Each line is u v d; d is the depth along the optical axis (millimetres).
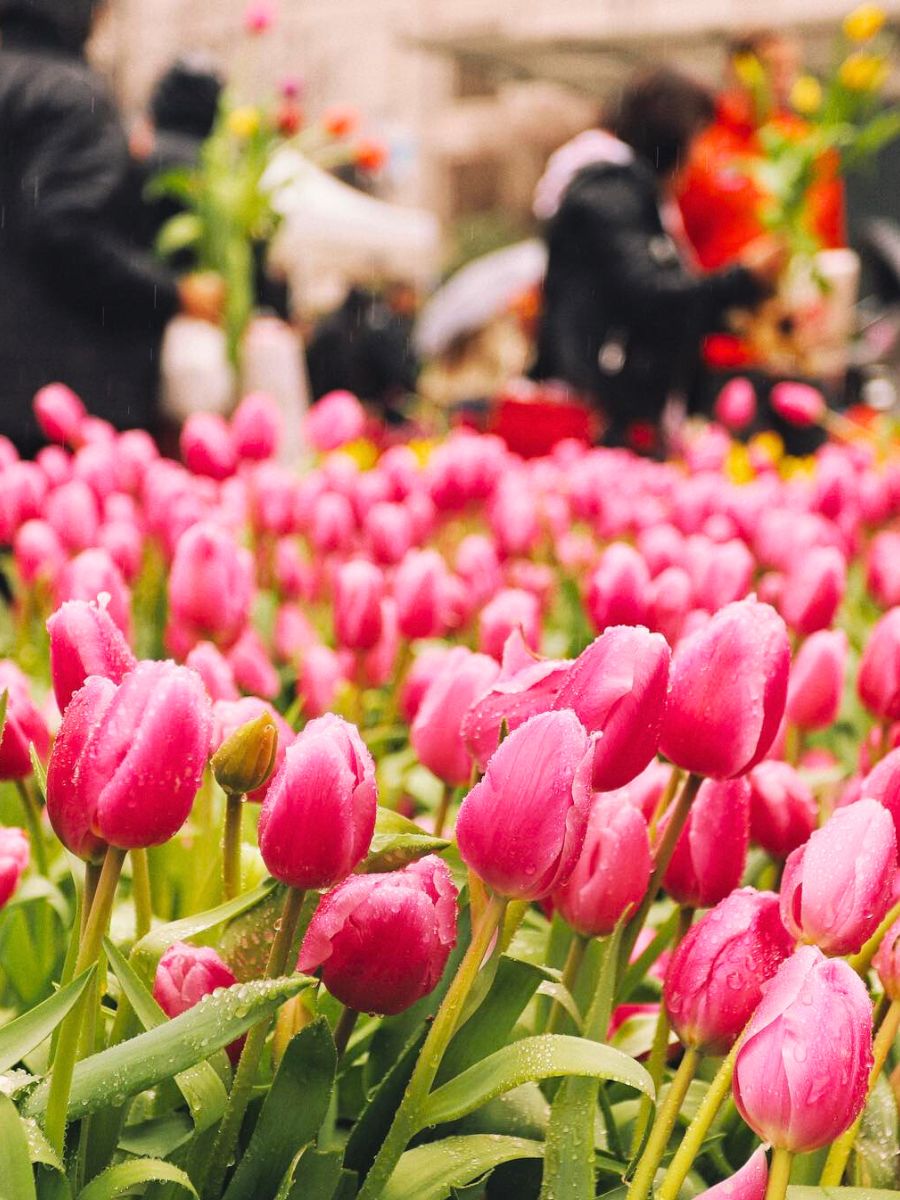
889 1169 1119
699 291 4719
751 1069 843
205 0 19797
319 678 1913
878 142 4965
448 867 1024
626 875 1091
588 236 4789
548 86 11852
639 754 964
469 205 25531
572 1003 1069
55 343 4145
